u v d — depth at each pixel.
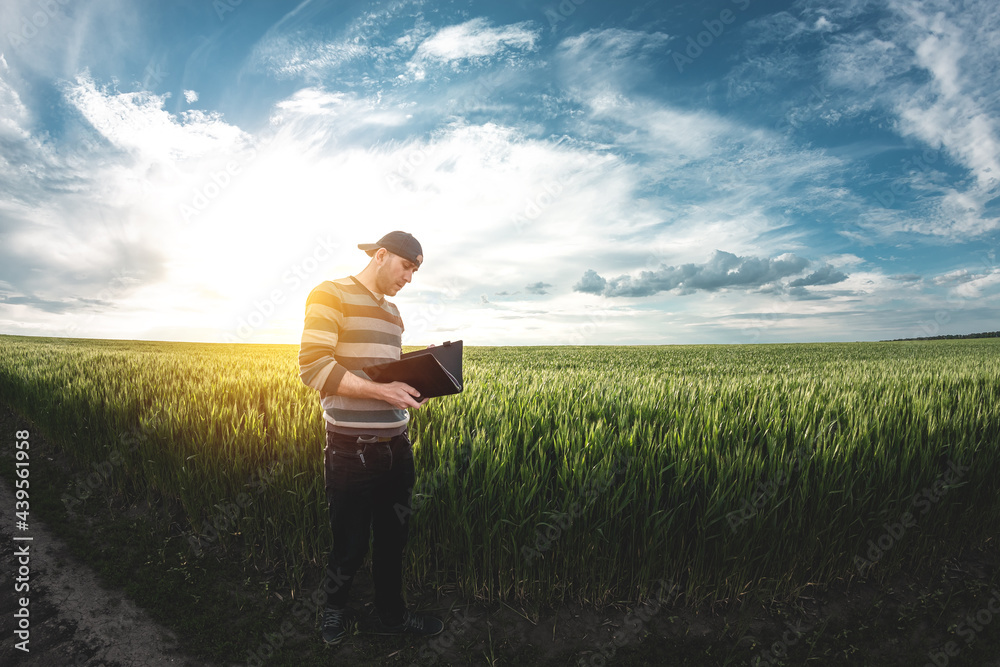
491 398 5.40
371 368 2.29
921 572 3.79
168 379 7.74
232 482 4.10
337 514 2.63
